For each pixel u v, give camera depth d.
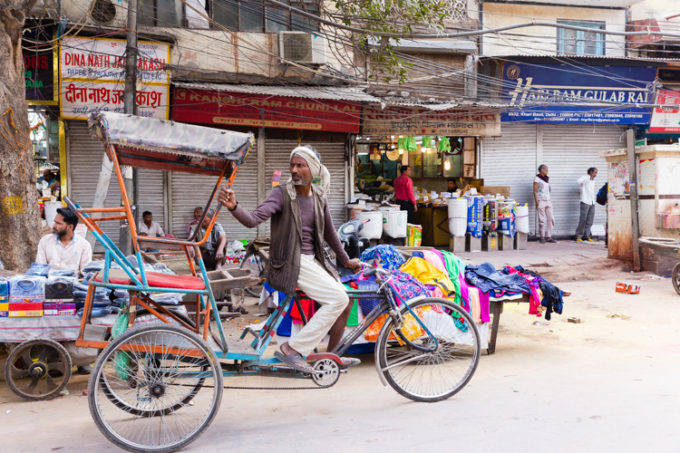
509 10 14.47
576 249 13.70
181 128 3.64
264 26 12.01
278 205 4.00
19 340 4.65
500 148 15.29
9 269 6.55
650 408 4.15
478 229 13.44
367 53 11.48
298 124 11.77
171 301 4.67
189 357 3.84
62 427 3.95
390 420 4.02
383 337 4.41
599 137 15.85
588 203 15.27
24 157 6.72
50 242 5.58
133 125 3.57
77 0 10.36
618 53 15.23
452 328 5.09
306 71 12.02
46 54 10.30
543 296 6.11
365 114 12.51
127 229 8.62
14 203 6.61
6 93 6.55
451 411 4.20
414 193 14.93
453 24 14.07
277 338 5.25
